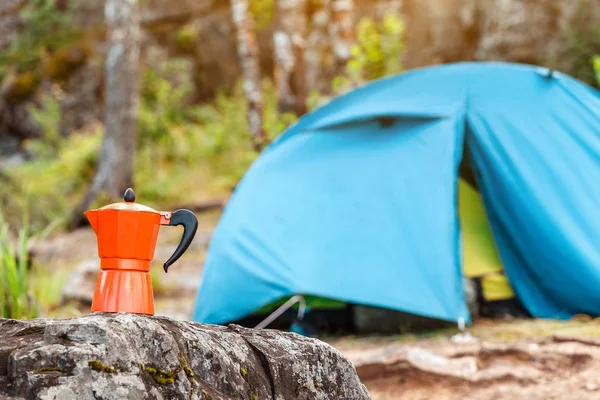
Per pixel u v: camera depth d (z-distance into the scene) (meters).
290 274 5.81
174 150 17.06
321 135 6.58
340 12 10.80
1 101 21.53
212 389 1.46
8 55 22.52
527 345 4.53
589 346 4.55
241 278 6.00
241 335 1.71
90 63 21.16
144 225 1.58
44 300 7.31
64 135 20.58
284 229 6.12
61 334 1.31
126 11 15.26
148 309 1.57
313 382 1.72
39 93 21.25
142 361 1.34
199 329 1.59
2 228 4.76
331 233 5.96
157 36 21.11
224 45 20.53
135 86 15.33
